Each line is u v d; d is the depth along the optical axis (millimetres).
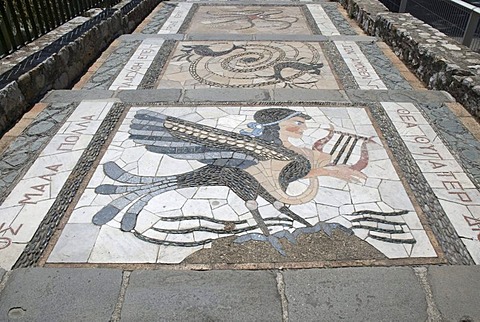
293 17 7570
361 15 6832
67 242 2238
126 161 2943
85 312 1822
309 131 3361
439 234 2309
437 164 2939
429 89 4395
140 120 3516
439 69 4176
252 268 2088
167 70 4906
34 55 4117
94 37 5191
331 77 4727
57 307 1840
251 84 4547
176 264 2113
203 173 2809
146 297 1896
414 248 2215
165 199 2561
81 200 2549
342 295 1912
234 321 1795
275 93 4055
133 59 5207
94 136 3260
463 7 4531
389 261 2133
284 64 5090
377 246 2229
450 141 3232
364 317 1812
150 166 2889
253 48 5660
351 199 2578
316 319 1804
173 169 2855
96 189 2646
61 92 4027
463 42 4629
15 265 2086
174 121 3504
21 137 3240
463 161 2975
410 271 2045
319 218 2420
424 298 1897
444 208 2506
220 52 5508
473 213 2463
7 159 2953
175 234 2301
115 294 1908
